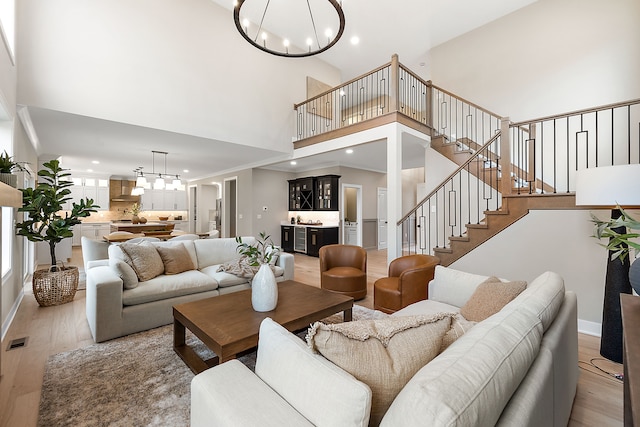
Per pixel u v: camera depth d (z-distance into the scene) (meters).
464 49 5.60
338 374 0.83
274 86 5.72
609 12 4.07
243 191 7.79
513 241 3.31
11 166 2.37
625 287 2.26
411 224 9.63
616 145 3.99
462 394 0.67
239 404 0.91
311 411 0.84
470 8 4.90
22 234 3.30
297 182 8.18
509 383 0.82
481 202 4.77
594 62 4.18
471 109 5.48
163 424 1.58
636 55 3.88
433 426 0.61
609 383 2.02
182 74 4.42
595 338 2.75
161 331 2.73
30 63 3.24
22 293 3.81
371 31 5.56
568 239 2.98
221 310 2.23
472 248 3.60
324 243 7.13
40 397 1.78
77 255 7.07
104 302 2.50
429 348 0.95
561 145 4.46
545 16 4.64
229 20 5.02
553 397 1.15
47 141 4.86
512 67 4.99
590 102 4.21
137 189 6.90
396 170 4.28
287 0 4.77
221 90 4.89
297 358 0.94
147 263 3.05
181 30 4.43
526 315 1.17
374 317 3.10
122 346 2.43
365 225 8.19
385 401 0.85
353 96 8.52
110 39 3.77
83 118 3.65
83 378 1.98
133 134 4.45
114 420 1.60
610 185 1.81
